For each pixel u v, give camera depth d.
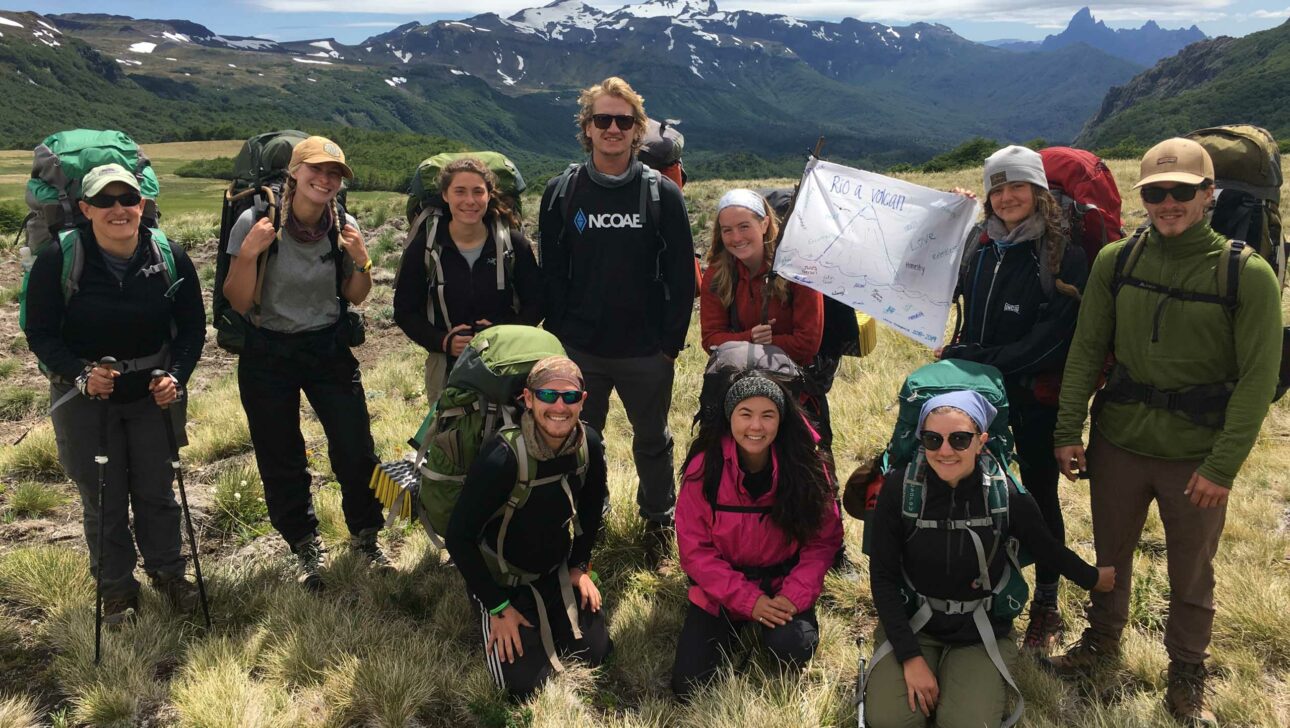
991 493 3.88
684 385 8.97
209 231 18.91
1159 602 4.91
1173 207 3.65
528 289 5.17
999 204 4.34
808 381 5.06
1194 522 3.96
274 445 5.08
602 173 5.01
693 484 4.59
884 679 4.06
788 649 4.39
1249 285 3.62
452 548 4.23
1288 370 3.80
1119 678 4.35
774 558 4.62
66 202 4.30
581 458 4.35
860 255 4.86
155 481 4.71
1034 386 4.50
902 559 4.11
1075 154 4.51
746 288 5.23
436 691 4.23
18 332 12.24
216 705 3.94
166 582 4.88
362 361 11.59
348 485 5.36
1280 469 6.39
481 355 4.30
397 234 19.36
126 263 4.34
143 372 4.48
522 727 4.00
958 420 3.71
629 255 5.07
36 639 4.62
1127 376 4.07
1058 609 4.87
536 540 4.41
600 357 5.30
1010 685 3.99
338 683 4.18
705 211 21.23
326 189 4.61
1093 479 4.33
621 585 5.34
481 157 5.16
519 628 4.41
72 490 6.73
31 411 9.52
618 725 4.02
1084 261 4.29
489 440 4.26
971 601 4.04
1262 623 4.51
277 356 4.87
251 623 4.80
